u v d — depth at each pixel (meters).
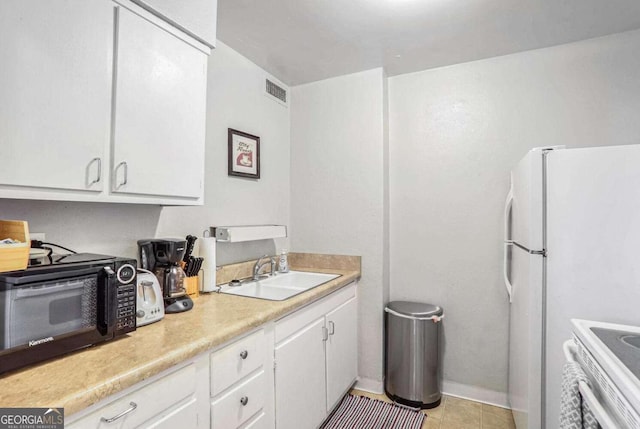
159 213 1.69
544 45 2.18
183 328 1.22
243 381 1.32
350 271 2.54
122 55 1.19
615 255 1.38
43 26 0.98
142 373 0.90
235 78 2.22
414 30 1.99
